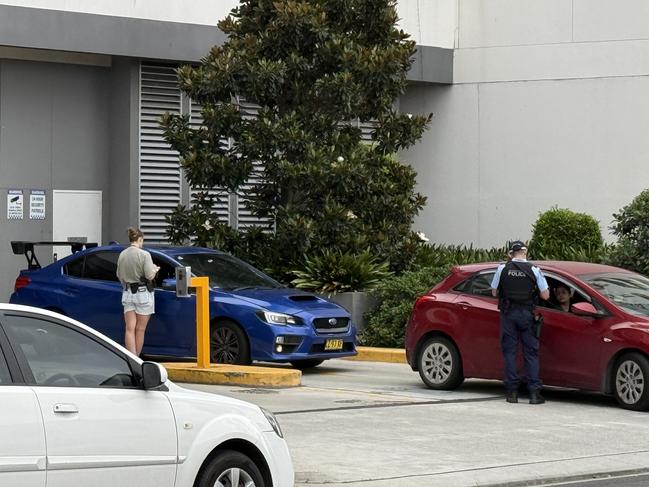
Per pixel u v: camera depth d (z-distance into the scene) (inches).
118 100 1181.7
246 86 1034.1
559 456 565.9
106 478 357.1
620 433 627.8
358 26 1089.4
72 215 1175.6
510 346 725.3
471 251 1165.7
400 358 968.3
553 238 1171.3
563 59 1286.9
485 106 1333.7
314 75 1055.0
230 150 1071.0
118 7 1132.5
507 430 632.4
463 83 1344.7
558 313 725.3
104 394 362.3
